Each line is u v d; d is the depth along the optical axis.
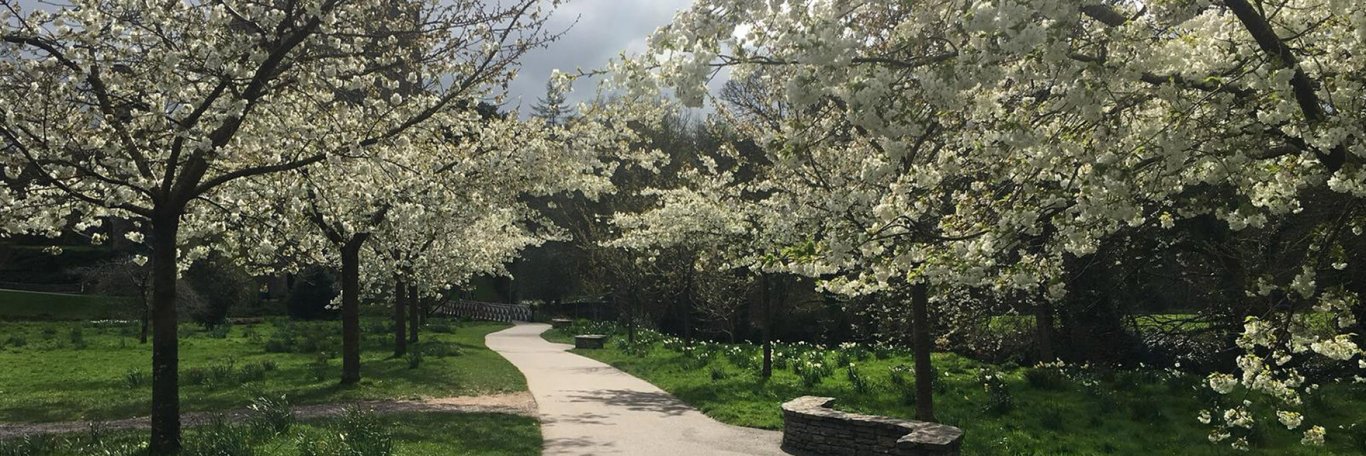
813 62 5.20
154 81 8.43
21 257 45.28
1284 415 6.02
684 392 14.88
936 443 8.20
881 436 9.16
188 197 8.54
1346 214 6.01
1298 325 6.03
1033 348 19.47
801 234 12.23
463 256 24.03
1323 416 11.45
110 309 36.03
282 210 11.70
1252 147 5.80
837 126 6.61
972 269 6.68
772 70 6.61
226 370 16.52
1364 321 10.63
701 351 21.70
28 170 8.25
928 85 5.21
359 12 9.51
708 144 37.97
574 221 41.25
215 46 8.13
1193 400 13.07
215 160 9.65
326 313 40.31
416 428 10.52
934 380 14.95
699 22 5.64
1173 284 15.87
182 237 11.70
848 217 8.87
